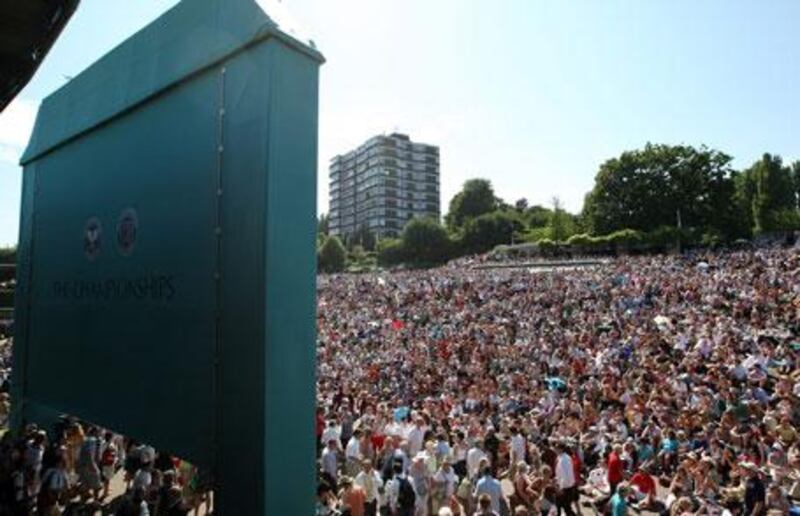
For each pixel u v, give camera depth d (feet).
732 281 92.48
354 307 133.18
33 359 25.70
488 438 38.52
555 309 96.22
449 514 24.48
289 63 14.99
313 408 14.82
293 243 14.70
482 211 360.07
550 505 29.91
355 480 31.07
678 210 225.35
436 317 107.45
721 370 50.21
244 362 14.44
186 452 16.10
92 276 21.65
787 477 32.04
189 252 16.70
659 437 39.60
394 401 53.62
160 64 18.48
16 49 24.08
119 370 19.54
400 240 309.01
